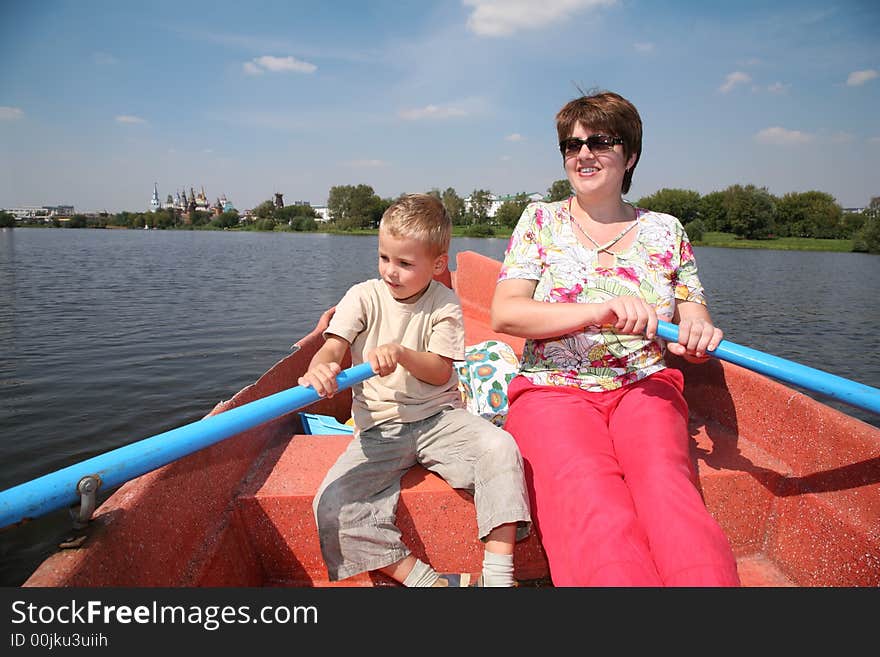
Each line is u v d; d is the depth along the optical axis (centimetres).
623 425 167
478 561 178
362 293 184
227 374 753
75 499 121
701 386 240
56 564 114
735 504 188
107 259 2888
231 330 1058
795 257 4750
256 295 1584
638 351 183
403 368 177
